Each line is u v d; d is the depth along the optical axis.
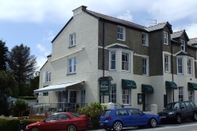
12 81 28.31
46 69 33.62
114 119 17.78
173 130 16.50
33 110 24.50
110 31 25.42
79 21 27.09
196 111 23.42
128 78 25.11
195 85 30.58
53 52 30.83
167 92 29.08
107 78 22.83
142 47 28.41
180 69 30.34
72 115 17.94
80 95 25.48
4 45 57.16
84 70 25.39
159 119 19.83
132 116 18.53
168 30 29.20
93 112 20.36
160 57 27.88
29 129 17.64
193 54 34.06
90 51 24.95
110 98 23.84
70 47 27.92
